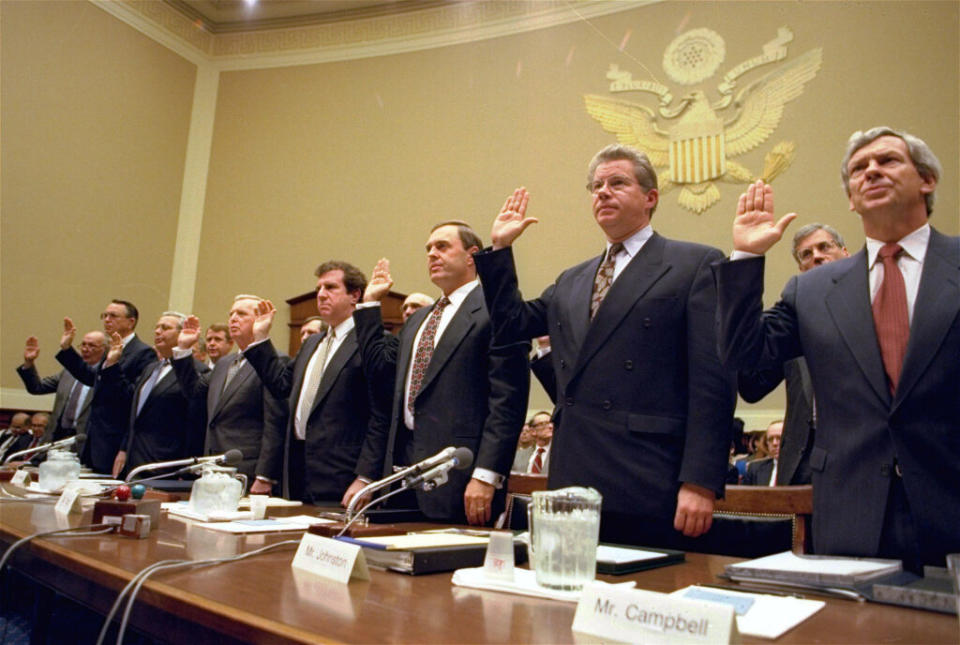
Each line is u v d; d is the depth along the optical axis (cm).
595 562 91
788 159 591
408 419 230
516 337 184
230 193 805
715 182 613
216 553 114
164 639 87
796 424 232
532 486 184
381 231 741
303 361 293
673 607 67
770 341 138
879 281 129
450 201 719
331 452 266
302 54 812
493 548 96
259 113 815
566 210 668
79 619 199
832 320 130
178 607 83
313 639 66
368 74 784
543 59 712
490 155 712
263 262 777
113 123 743
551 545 89
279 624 71
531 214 680
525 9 730
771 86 609
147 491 216
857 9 590
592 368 161
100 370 426
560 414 165
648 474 149
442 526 170
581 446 157
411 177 741
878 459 115
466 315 227
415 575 100
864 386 120
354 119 778
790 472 228
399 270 725
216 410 330
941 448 110
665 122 643
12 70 663
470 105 733
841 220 565
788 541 140
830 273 138
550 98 699
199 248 800
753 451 513
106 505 137
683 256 166
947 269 121
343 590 89
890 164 130
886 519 112
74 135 709
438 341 226
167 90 799
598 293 174
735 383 153
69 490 168
